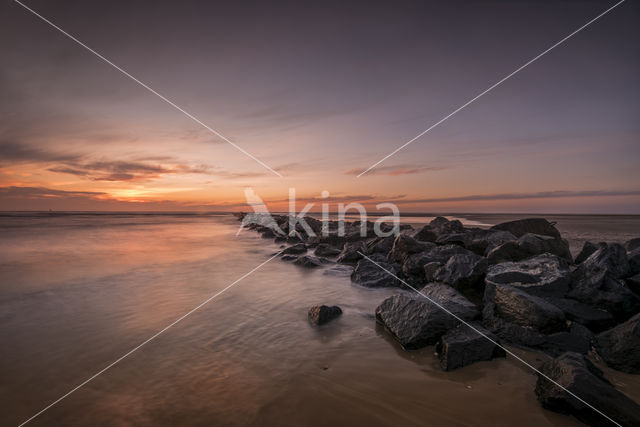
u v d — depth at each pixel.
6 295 7.82
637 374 4.07
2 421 3.36
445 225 15.56
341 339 5.32
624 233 19.31
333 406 3.57
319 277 9.79
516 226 15.30
